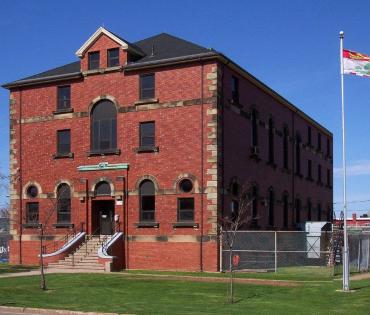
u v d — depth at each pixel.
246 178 35.97
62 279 26.48
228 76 33.94
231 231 28.62
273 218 40.91
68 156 36.25
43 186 37.00
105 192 35.00
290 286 23.97
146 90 34.38
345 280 21.39
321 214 55.25
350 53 22.28
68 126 36.59
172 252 32.34
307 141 51.44
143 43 38.28
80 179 35.72
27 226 37.12
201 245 31.55
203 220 31.67
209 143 32.00
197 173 32.16
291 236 40.47
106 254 32.12
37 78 37.81
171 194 32.78
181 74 33.22
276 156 42.22
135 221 33.62
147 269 32.75
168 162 33.06
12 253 37.44
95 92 35.81
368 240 34.28
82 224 35.31
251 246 34.75
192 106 32.69
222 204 32.12
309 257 39.44
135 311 16.91
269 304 18.48
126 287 23.62
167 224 32.69
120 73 35.09
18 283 24.89
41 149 37.38
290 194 45.28
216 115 32.00
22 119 38.25
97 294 21.47
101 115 35.69
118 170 34.56
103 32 35.62
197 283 25.11
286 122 45.06
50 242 36.03
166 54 34.72
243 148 35.78
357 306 17.73
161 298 20.31
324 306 17.91
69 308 17.61
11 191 38.00
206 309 17.36
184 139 32.72
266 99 40.47
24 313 17.31
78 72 36.34
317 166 54.66
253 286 23.95
